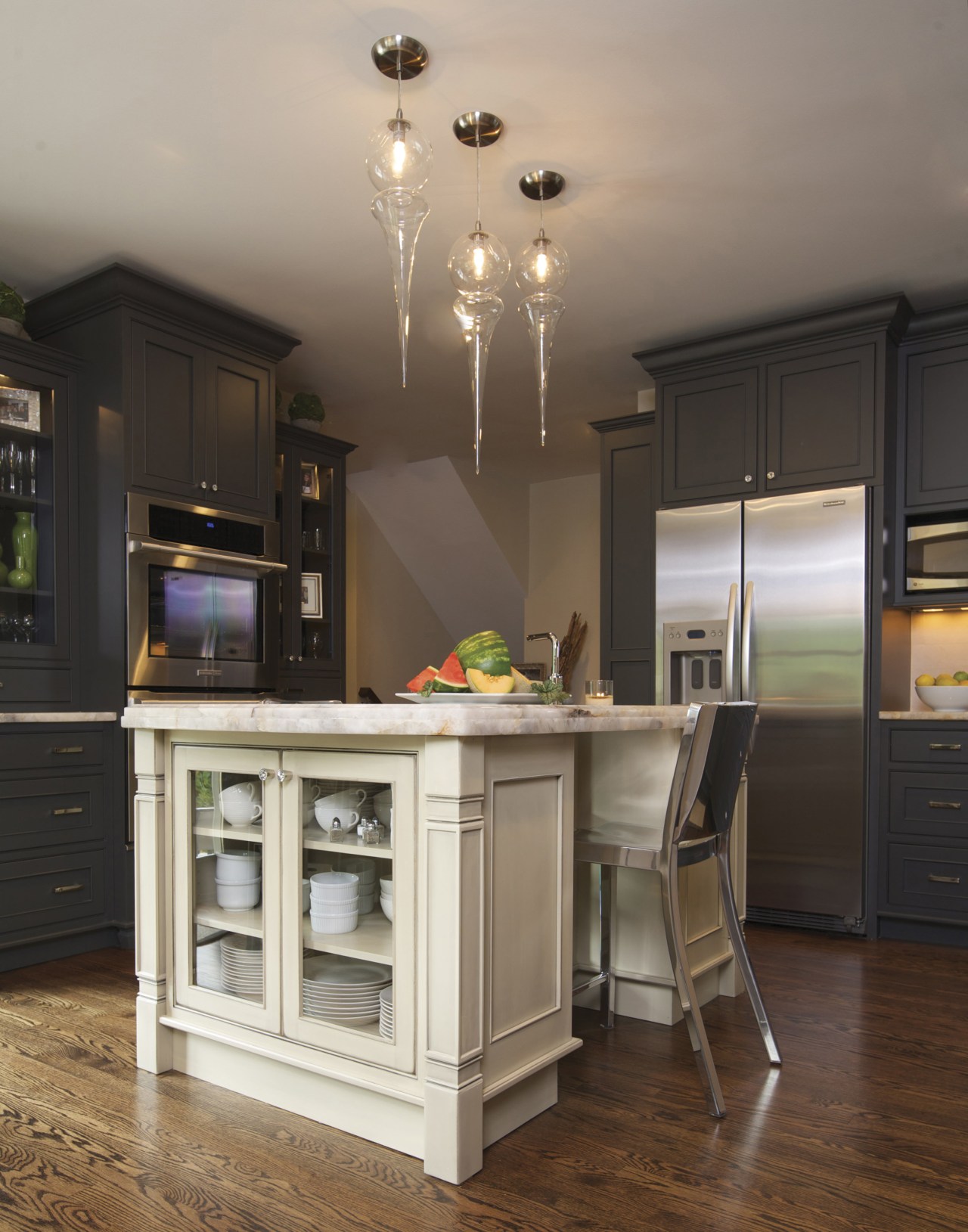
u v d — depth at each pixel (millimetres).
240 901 2086
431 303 3893
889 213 3145
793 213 3146
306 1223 1546
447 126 2652
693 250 3412
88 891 3373
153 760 2242
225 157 2803
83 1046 2379
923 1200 1632
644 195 3029
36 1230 1525
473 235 2498
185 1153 1790
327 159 2818
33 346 3447
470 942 1714
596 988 2684
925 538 3869
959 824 3521
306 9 2197
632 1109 1990
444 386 5008
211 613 3826
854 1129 1905
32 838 3203
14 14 2205
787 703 3861
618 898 2621
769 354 4059
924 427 3889
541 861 1952
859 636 3725
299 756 1979
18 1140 1846
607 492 4922
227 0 2166
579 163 2842
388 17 2219
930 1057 2311
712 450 4188
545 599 7195
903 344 3953
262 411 4117
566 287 3721
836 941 3594
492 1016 1789
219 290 3746
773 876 3848
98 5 2182
